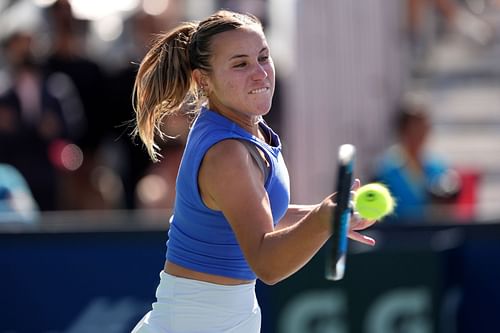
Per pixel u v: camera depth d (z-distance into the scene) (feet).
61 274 70.13
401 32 106.01
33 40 90.43
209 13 98.12
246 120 39.91
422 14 113.80
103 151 92.27
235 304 40.24
